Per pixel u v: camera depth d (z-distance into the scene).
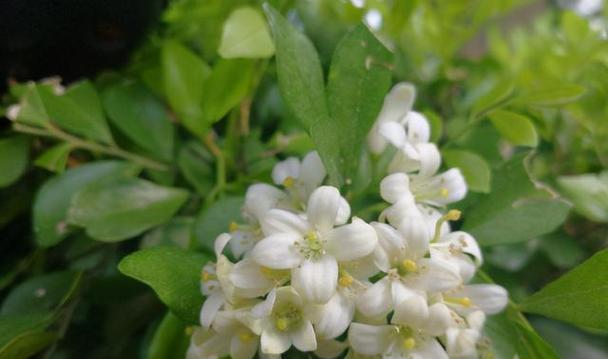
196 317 0.09
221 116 0.12
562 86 0.13
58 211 0.12
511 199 0.12
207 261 0.10
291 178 0.10
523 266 0.15
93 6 0.12
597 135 0.16
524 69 0.18
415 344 0.09
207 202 0.12
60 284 0.12
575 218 0.16
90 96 0.13
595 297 0.10
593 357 0.15
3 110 0.13
